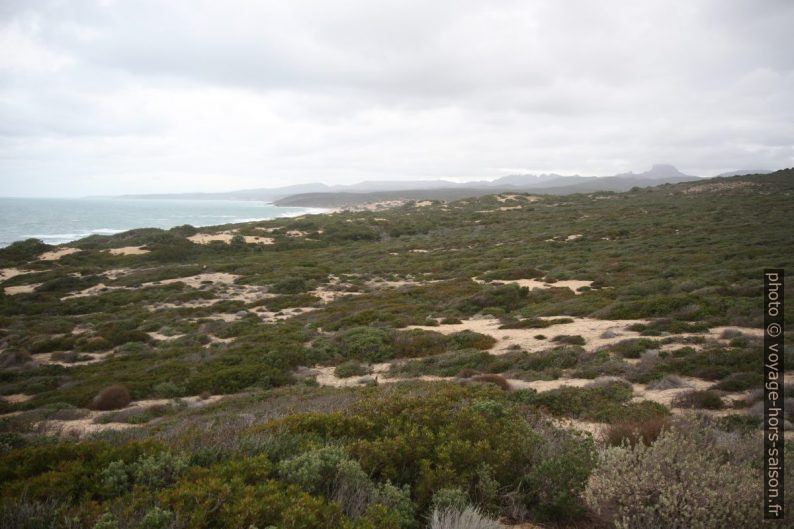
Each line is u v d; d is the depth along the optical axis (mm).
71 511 3775
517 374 12945
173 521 3469
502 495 4582
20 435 8930
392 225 79750
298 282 37531
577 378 12133
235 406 12094
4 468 4680
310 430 6023
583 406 9547
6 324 27875
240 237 65000
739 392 9703
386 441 5184
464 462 4941
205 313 29734
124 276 44562
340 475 4426
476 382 11633
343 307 28047
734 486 3742
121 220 142250
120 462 4469
